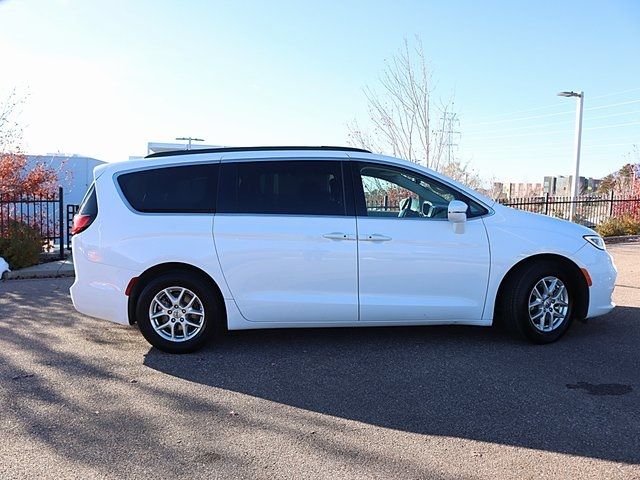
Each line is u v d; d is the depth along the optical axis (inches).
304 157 205.8
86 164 876.6
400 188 208.7
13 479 117.3
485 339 215.3
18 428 141.3
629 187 783.7
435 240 201.2
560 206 655.1
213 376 179.0
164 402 158.2
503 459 125.6
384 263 199.3
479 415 148.6
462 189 210.1
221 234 196.5
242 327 201.0
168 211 199.2
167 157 206.2
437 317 204.4
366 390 166.6
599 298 211.3
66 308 276.2
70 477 118.3
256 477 118.4
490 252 202.8
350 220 200.1
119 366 188.4
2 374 180.1
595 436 136.0
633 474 118.8
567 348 203.6
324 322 201.9
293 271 197.8
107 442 134.0
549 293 207.0
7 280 370.9
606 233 604.7
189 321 201.5
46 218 495.2
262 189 202.1
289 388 168.7
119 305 199.0
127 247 196.4
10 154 557.6
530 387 167.0
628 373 177.9
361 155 208.8
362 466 123.0
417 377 176.4
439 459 125.9
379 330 229.9
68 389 167.6
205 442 134.1
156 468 122.0
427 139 621.6
